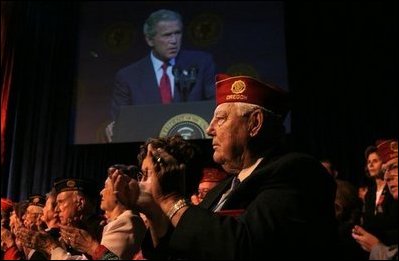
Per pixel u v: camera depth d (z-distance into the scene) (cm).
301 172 91
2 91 607
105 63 584
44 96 601
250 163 107
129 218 136
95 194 208
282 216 84
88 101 579
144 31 577
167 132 521
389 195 214
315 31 516
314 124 488
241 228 82
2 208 339
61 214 195
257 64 528
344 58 498
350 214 207
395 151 193
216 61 541
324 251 89
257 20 541
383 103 467
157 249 84
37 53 619
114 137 544
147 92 550
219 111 110
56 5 628
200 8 564
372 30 494
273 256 82
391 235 191
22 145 594
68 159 573
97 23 604
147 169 90
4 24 629
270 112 109
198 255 80
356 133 471
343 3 514
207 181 216
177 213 85
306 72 506
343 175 464
